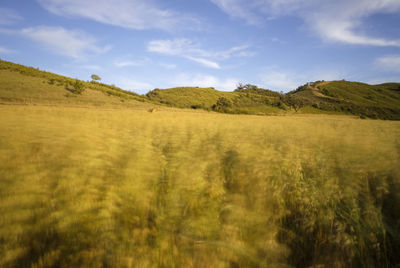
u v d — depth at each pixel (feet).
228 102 258.78
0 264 5.34
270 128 38.70
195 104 268.62
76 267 5.32
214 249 6.00
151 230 7.08
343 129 38.52
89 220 7.28
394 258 5.99
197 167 12.85
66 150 16.37
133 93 262.06
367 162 12.21
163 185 10.66
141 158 15.56
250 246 6.22
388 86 456.45
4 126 26.78
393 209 7.58
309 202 7.94
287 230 7.12
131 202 8.89
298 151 15.75
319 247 6.50
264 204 8.41
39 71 204.03
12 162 12.53
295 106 290.76
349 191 8.41
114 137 24.98
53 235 6.49
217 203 8.68
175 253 5.89
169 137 26.09
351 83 465.47
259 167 11.96
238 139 23.38
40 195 8.51
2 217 6.90
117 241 6.37
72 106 116.57
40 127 27.45
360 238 6.37
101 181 10.75
